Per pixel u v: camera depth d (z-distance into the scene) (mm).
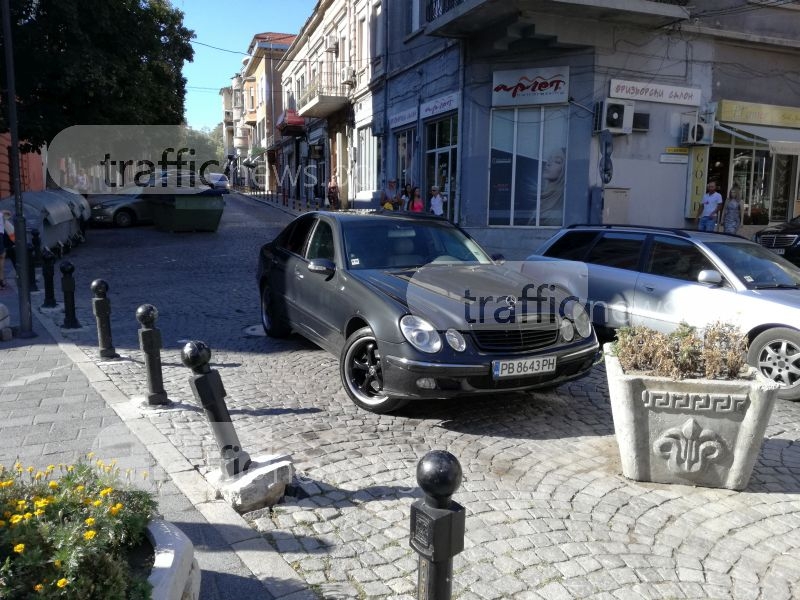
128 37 18125
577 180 14508
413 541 2209
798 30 15680
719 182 15859
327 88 28172
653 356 4137
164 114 23406
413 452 4531
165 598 2094
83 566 2025
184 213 20469
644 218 14883
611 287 7484
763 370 6027
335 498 3834
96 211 22484
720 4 14828
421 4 18422
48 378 6113
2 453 4367
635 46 14305
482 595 2941
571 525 3576
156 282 12375
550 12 13344
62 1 15844
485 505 3783
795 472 4336
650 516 3693
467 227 15797
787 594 3006
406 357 4777
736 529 3572
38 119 16891
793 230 13625
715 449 3982
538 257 8578
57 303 10188
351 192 26422
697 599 2951
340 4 26781
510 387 4871
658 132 14766
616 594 2967
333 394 5801
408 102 19484
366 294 5344
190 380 3791
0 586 1922
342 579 3041
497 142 15406
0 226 11492
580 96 14273
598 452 4609
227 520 3525
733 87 15352
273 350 7395
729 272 6559
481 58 15258
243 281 12523
